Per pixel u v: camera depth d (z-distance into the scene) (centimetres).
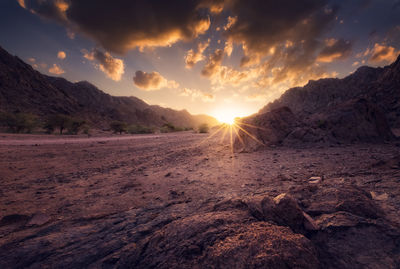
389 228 209
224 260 176
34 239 268
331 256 187
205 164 827
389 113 3497
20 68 10675
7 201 457
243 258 175
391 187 320
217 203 325
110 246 238
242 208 285
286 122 1305
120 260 207
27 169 838
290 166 641
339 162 632
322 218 241
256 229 217
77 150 1447
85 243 251
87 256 222
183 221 254
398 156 478
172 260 190
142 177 670
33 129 3722
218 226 233
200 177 600
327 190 312
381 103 4141
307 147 1043
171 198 432
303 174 520
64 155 1225
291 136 1177
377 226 215
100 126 9856
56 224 327
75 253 229
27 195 504
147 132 6125
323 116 1303
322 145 1045
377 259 175
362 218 231
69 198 473
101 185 593
